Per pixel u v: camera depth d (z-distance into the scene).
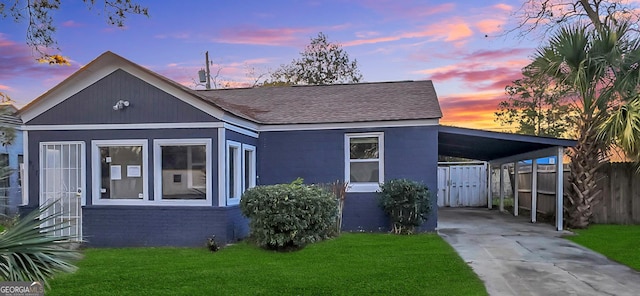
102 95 10.35
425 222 11.63
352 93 14.30
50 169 10.46
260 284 6.43
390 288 6.23
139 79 10.20
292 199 8.88
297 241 8.94
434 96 13.35
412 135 11.74
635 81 10.70
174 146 10.11
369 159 12.04
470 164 19.55
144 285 6.39
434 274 6.97
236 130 10.77
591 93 11.39
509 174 19.12
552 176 13.93
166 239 9.96
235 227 10.34
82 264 7.71
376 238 10.47
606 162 12.72
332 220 9.85
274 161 12.34
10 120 8.82
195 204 9.93
